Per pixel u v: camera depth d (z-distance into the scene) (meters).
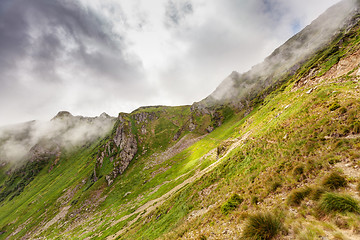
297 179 12.88
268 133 25.70
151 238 24.20
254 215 9.73
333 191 9.38
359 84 21.34
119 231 45.97
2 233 121.81
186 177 63.53
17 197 193.38
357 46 42.66
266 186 14.72
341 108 16.97
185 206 25.02
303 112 23.12
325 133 15.99
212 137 150.38
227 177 24.28
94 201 108.38
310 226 7.79
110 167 150.50
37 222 114.00
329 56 68.50
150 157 164.38
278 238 7.96
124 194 99.62
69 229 85.88
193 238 13.47
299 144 17.31
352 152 11.76
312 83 51.91
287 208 10.29
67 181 170.88
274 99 76.00
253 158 23.05
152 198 63.91
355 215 7.16
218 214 15.21
